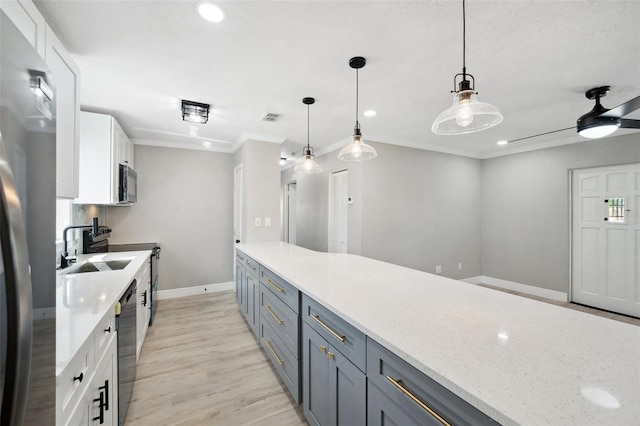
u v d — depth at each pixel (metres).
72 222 2.67
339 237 4.40
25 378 0.51
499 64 1.91
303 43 1.66
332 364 1.30
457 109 1.34
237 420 1.70
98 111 2.74
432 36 1.60
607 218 3.63
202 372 2.19
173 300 3.94
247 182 3.65
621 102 2.57
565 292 3.96
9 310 0.49
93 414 1.15
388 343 0.91
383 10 1.38
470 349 0.85
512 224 4.60
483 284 4.95
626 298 3.47
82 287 1.71
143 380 2.08
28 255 0.58
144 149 3.90
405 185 4.25
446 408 0.74
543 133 3.66
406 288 1.52
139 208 3.87
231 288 4.46
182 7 1.36
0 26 0.54
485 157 5.00
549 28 1.52
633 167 3.42
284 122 3.16
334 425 1.29
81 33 1.55
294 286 1.69
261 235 3.73
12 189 0.51
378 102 2.60
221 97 2.45
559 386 0.67
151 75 2.04
